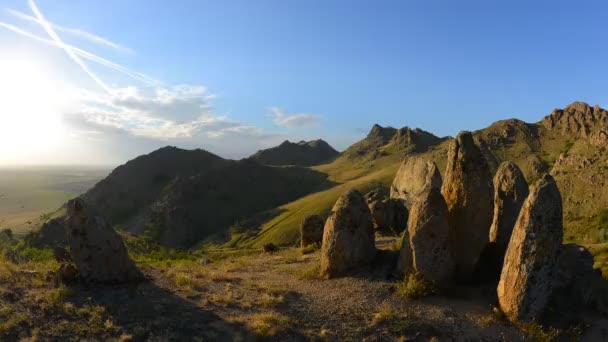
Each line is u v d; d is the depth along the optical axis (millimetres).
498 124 190250
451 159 16594
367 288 15086
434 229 14766
